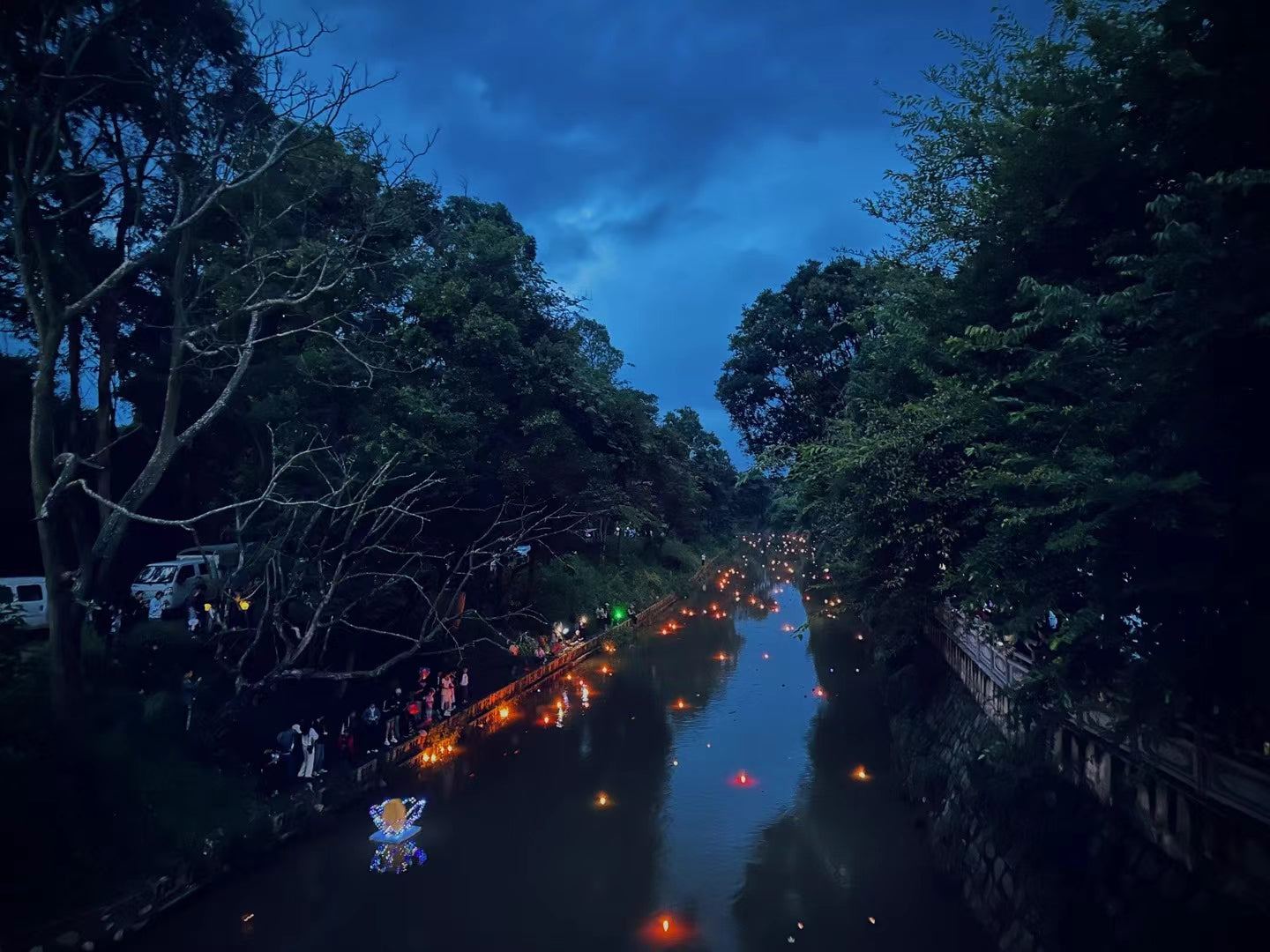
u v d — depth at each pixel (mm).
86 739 13586
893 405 14422
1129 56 6957
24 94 13344
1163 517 5855
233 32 16500
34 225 13375
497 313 25234
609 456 29422
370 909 13242
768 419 38594
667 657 34812
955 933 11461
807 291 35281
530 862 15031
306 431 20172
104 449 17219
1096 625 6789
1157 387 5914
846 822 16219
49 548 13781
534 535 28281
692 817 17078
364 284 21516
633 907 13266
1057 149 7863
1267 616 6016
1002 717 13398
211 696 17938
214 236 19062
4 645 14773
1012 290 9344
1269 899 6680
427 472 20828
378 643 25844
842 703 25750
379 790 18594
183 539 28453
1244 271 5168
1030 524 7500
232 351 19203
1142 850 8625
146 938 12141
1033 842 10109
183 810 13875
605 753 21625
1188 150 6734
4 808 11609
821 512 16766
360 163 20422
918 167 11484
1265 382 5684
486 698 24891
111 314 17578
